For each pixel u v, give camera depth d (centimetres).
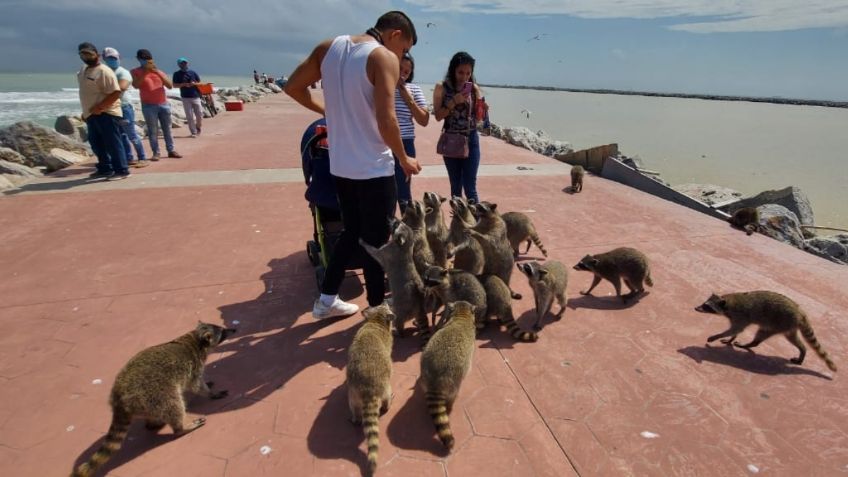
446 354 288
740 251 588
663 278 510
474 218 520
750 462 265
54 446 274
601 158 1056
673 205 793
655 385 329
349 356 293
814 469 261
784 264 549
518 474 255
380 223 365
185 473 255
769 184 1262
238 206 743
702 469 260
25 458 265
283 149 1248
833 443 279
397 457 266
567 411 303
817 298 463
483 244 457
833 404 313
